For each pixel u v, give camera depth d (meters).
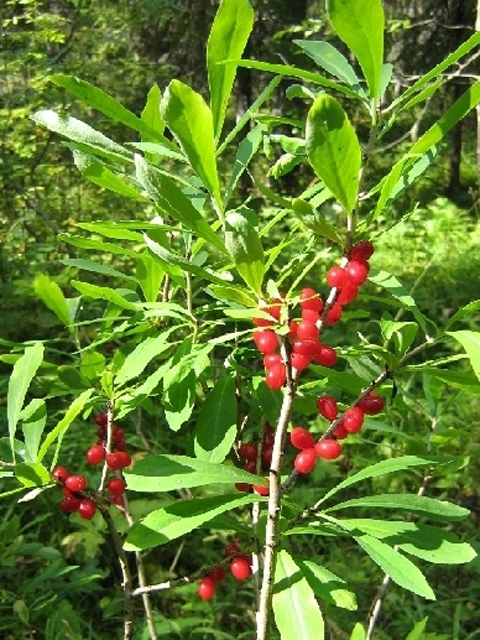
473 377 1.49
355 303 6.02
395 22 8.97
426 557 1.32
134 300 1.93
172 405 1.53
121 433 1.73
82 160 1.46
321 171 1.16
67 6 10.52
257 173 11.44
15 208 8.88
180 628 3.55
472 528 4.29
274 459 1.31
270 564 1.35
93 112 10.16
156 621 3.61
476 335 1.27
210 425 1.54
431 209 11.04
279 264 7.37
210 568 1.63
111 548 4.32
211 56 1.31
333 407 1.43
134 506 3.77
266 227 1.63
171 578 4.11
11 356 1.66
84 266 1.76
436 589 4.01
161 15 9.81
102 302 6.25
